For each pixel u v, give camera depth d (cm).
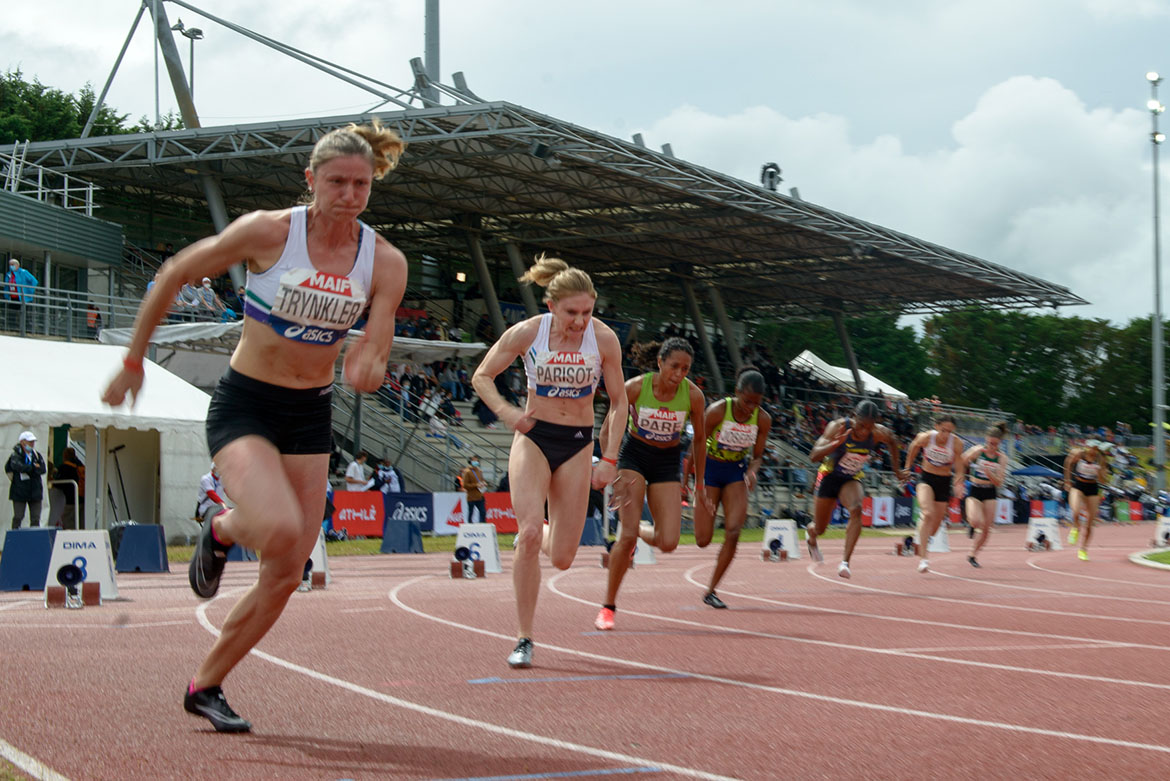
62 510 1788
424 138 2541
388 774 364
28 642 675
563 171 2975
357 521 2203
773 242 3759
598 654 645
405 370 3030
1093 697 529
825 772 380
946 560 1758
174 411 1878
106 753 383
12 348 1855
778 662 623
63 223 2662
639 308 4659
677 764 388
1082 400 8244
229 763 373
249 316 385
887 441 1265
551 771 375
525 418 579
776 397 4428
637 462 772
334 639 700
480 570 1297
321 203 375
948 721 468
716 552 1947
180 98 2919
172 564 1525
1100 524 3925
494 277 4122
